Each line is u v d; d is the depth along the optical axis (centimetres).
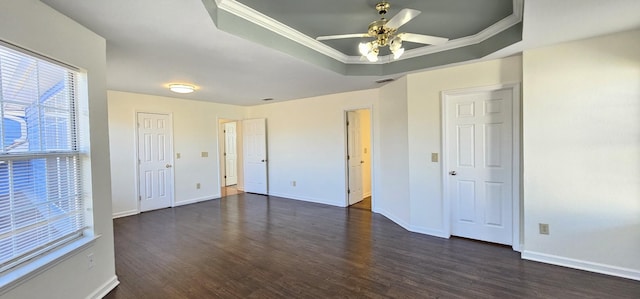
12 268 166
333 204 553
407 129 387
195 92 496
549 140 278
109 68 331
